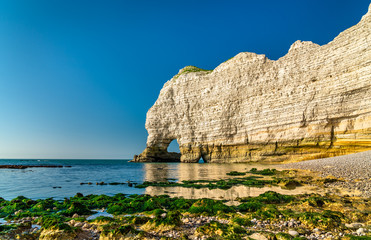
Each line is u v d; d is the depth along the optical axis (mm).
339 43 38625
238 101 53500
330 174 22203
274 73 47656
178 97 66000
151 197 15414
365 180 17578
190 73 65875
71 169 48219
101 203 14297
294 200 13477
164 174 32625
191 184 21641
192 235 8297
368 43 34594
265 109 47938
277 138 45094
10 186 22781
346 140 36250
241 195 15977
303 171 26047
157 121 69062
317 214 9594
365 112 34469
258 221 9641
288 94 44406
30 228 9773
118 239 7863
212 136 57719
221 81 57438
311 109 40469
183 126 64312
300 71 43438
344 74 37125
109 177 30438
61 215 11938
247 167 39062
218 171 34531
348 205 11375
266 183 20734
